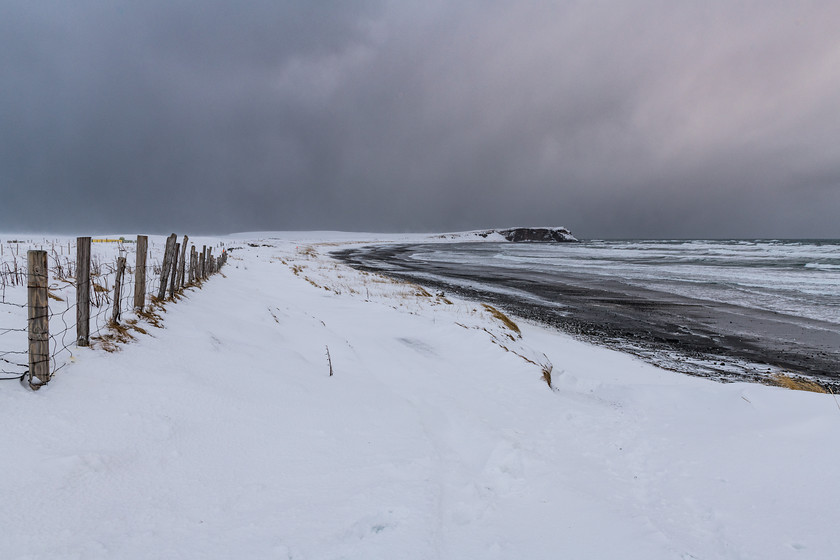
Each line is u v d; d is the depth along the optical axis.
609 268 42.66
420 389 7.21
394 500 3.56
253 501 3.38
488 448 4.90
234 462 3.88
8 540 2.54
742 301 23.11
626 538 3.14
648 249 80.88
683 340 15.65
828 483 3.58
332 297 16.98
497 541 3.13
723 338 15.92
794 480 3.70
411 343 10.77
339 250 88.12
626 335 16.34
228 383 5.43
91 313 6.45
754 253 59.06
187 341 6.46
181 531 2.92
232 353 6.66
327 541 2.98
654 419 5.86
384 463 4.22
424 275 37.16
